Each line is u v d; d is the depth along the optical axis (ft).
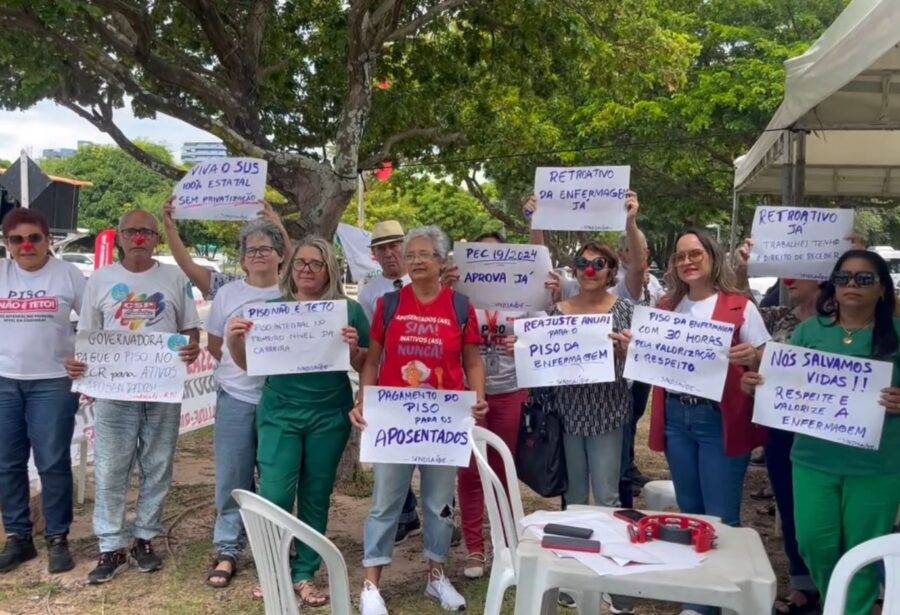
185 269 17.58
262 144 23.58
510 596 15.67
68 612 14.92
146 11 21.33
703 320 12.89
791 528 14.78
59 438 16.63
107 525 16.29
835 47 15.30
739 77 55.21
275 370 14.28
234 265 132.36
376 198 114.21
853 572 8.53
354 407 14.33
